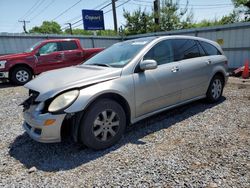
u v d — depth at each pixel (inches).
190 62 175.6
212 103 206.4
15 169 114.8
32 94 128.7
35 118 118.1
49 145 138.5
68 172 109.7
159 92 151.9
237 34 428.8
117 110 131.0
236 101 212.4
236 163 109.8
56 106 115.0
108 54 166.4
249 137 136.9
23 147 138.3
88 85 123.0
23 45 536.1
